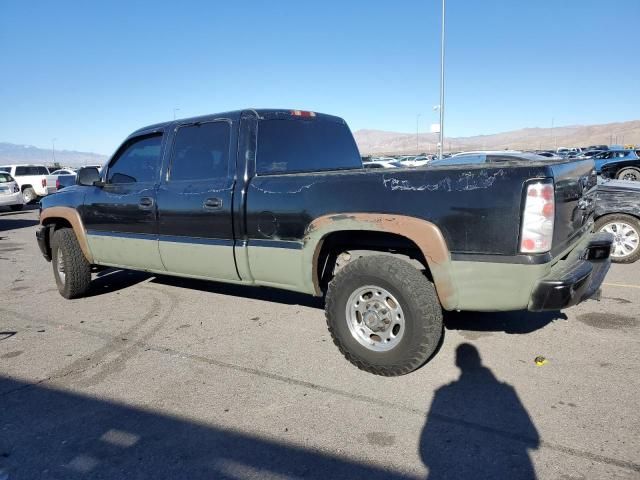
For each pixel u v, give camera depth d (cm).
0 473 268
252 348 430
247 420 314
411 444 283
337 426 304
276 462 271
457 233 323
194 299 583
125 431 305
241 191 420
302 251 387
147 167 511
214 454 280
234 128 441
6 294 645
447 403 327
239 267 429
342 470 263
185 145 475
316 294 398
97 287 655
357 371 379
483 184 314
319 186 375
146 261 509
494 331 448
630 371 363
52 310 562
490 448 277
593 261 395
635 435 284
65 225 625
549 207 303
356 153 559
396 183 343
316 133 505
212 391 354
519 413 312
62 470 270
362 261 360
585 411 311
